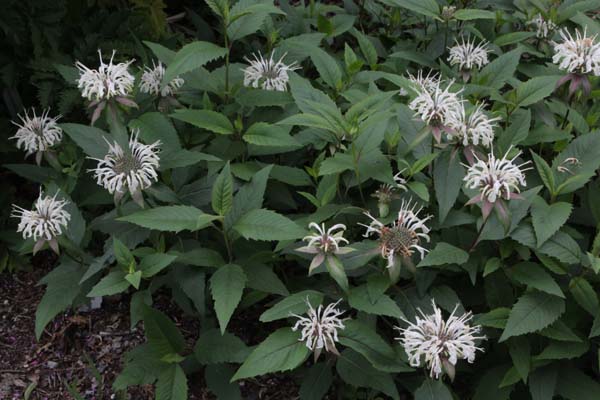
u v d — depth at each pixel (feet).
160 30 3.65
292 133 3.04
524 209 2.41
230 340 2.51
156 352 2.48
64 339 2.81
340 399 2.58
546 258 2.44
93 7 3.52
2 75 3.20
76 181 2.92
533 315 2.32
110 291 2.38
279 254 2.60
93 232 3.01
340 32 3.62
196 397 2.61
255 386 2.63
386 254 2.29
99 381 2.62
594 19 3.82
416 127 2.69
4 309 2.93
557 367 2.45
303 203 3.02
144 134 2.67
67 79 2.94
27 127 2.89
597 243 2.37
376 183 2.84
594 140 2.67
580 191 2.81
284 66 3.00
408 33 3.96
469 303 2.64
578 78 2.73
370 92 2.96
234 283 2.35
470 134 2.42
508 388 2.44
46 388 2.66
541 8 3.47
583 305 2.41
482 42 3.49
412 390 2.48
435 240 2.63
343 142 2.82
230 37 2.81
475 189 2.54
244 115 2.95
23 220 2.48
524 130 2.72
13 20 3.14
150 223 2.37
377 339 2.30
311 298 2.34
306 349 2.25
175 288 2.67
